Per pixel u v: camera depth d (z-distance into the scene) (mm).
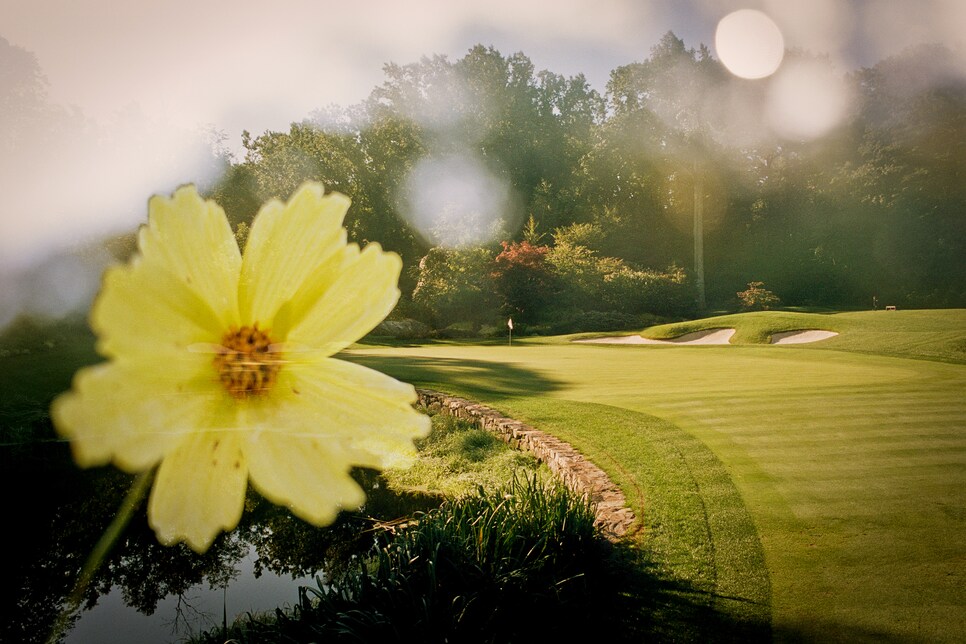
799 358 13336
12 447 3826
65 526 3693
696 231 36000
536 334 26938
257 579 4059
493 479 6062
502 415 7695
